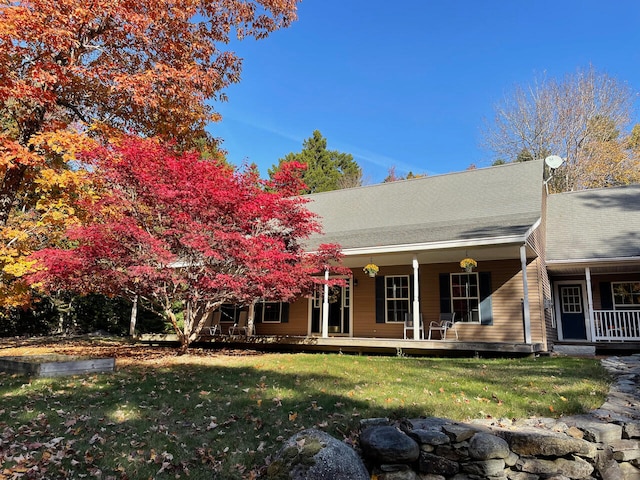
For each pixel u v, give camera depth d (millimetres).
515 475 3662
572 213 15281
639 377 6086
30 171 10281
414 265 11258
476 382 6074
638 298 13008
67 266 8305
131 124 12055
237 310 15789
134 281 8609
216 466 3641
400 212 14664
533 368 7309
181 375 6965
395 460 3654
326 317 12148
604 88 27891
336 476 3174
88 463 3625
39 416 4641
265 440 4102
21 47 8953
